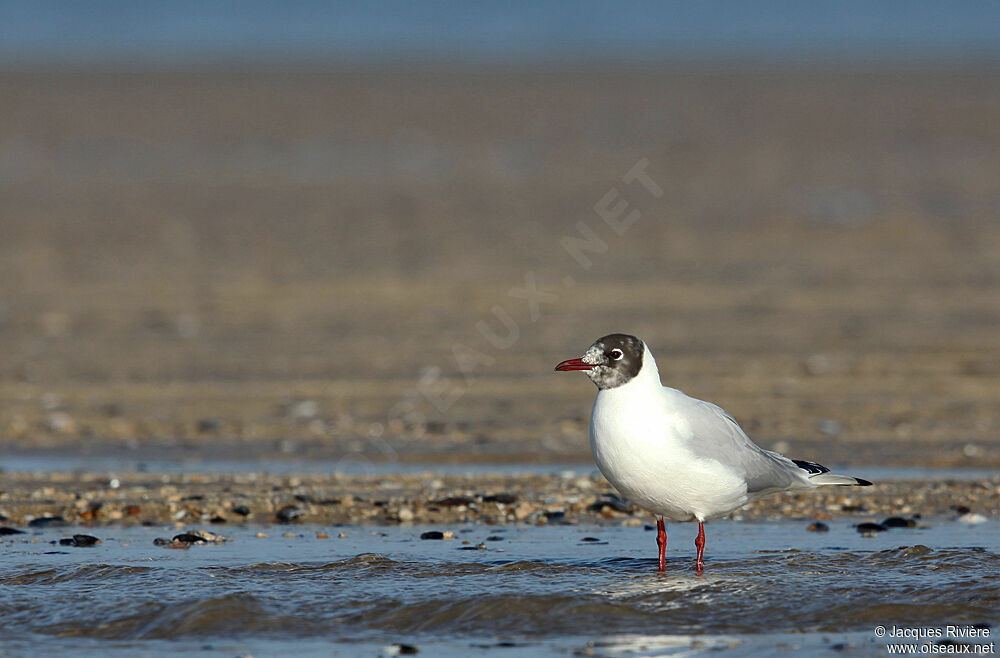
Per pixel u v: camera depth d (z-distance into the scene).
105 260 24.91
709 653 7.42
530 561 9.24
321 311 20.70
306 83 68.88
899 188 33.72
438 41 123.75
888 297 21.42
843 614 8.05
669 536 10.27
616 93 63.44
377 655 7.43
